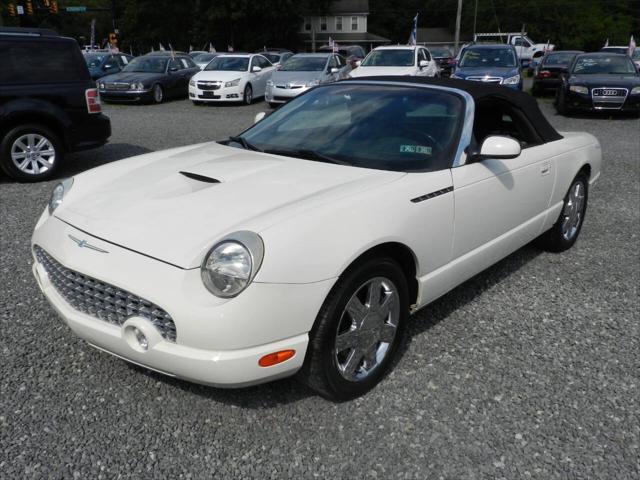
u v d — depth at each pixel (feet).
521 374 9.61
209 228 7.72
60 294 8.67
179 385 9.09
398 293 9.09
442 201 9.62
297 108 12.42
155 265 7.41
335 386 8.33
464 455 7.70
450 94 11.26
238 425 8.19
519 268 14.44
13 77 21.67
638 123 41.34
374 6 284.20
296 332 7.55
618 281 13.70
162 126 38.99
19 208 18.90
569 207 15.07
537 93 61.26
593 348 10.52
